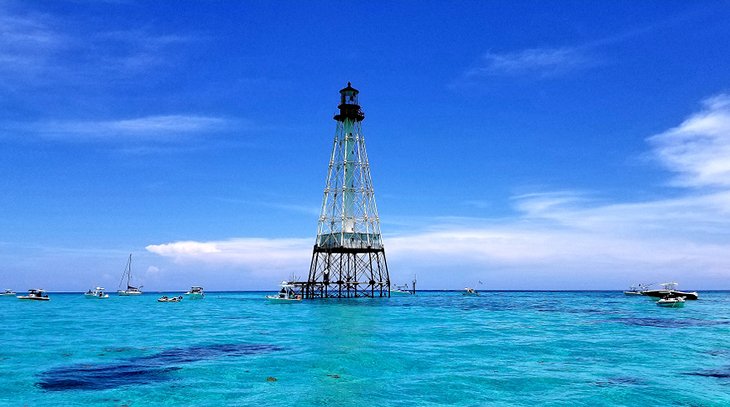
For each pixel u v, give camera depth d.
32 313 84.56
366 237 111.44
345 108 109.50
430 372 29.19
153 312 87.25
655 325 57.06
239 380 27.34
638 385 26.12
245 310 89.69
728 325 57.06
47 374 28.91
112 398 23.91
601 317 70.19
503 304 116.12
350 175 110.19
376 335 45.97
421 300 136.00
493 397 24.03
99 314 81.62
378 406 22.53
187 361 32.78
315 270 118.44
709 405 22.70
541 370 29.70
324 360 32.66
